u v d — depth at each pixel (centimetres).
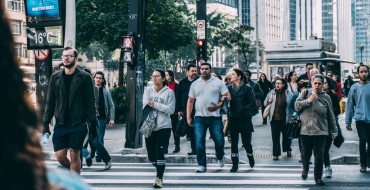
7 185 126
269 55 3969
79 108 864
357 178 1169
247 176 1203
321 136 1058
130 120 1605
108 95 1352
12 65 135
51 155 1493
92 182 1128
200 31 2408
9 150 129
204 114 1207
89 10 3991
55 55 5900
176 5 4312
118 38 3866
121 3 3891
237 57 9156
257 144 1788
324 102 1053
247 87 1259
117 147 1673
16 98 134
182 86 1450
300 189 1041
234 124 1260
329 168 1179
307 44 3869
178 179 1164
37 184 130
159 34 4125
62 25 1446
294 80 1642
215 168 1325
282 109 1456
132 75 1602
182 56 8406
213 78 1198
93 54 7606
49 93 877
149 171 1288
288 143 1502
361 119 1216
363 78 1213
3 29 135
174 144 1736
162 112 1034
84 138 870
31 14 1456
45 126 877
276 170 1291
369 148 1267
